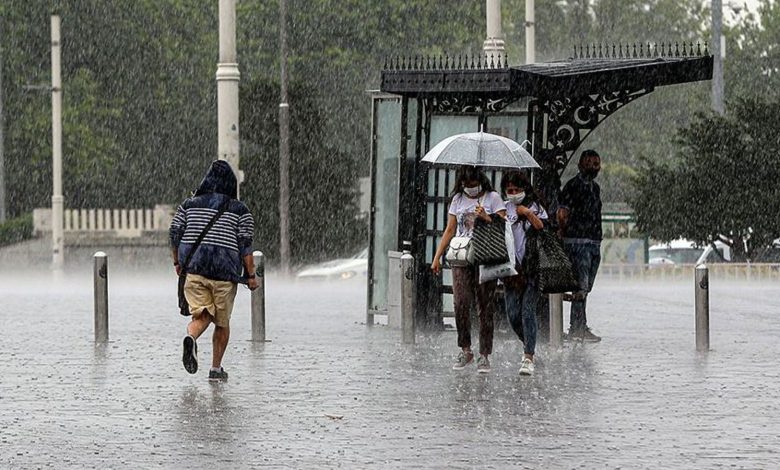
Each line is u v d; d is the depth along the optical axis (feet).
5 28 430.20
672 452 69.46
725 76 519.60
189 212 94.12
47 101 431.43
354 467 66.18
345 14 460.14
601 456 68.49
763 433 74.49
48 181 435.12
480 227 98.48
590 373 98.17
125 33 439.63
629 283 246.68
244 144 390.42
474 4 470.39
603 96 117.60
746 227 264.72
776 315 147.33
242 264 94.84
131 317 145.28
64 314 150.71
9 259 396.98
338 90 458.09
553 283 97.30
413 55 462.60
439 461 67.51
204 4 458.50
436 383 93.35
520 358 107.04
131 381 94.32
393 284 131.34
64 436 74.23
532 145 117.60
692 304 166.09
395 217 133.39
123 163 436.35
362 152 459.73
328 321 140.36
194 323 92.89
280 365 102.73
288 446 71.36
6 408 83.15
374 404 84.43
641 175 273.95
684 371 99.04
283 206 337.93
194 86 447.42
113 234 402.11
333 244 352.69
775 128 264.31
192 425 77.41
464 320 100.53
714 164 265.54
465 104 122.01
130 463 67.36
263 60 458.91
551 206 117.19
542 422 78.02
